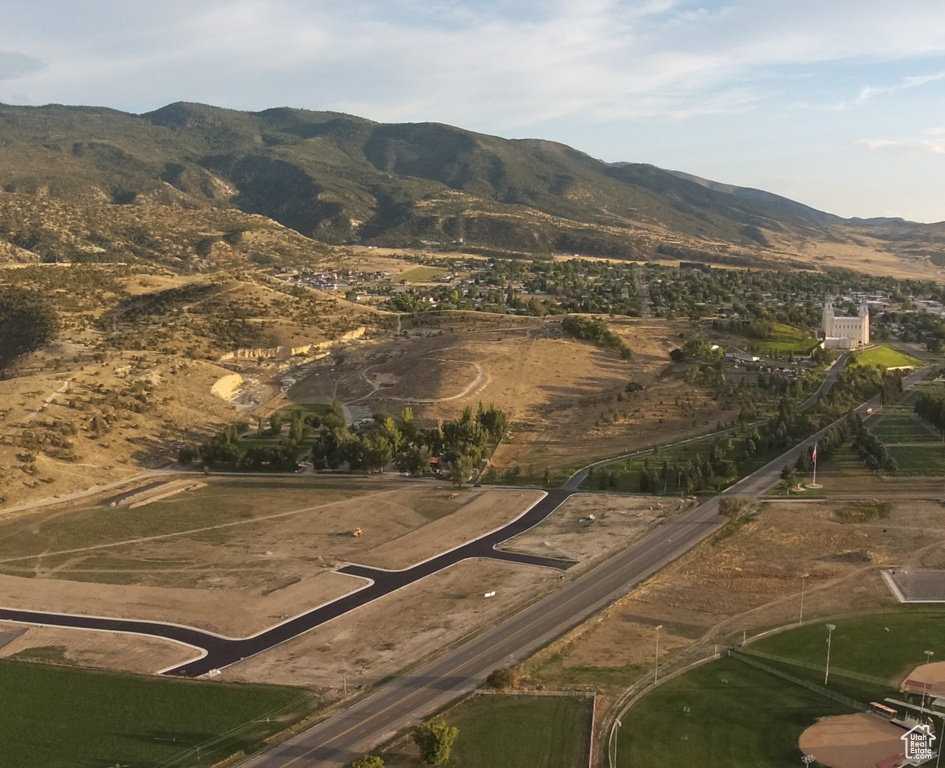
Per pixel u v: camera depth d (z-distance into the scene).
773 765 87.62
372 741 92.75
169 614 129.25
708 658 110.81
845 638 115.44
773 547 148.25
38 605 133.50
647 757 89.06
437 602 130.25
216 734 95.56
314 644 117.69
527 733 93.62
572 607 125.94
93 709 101.62
